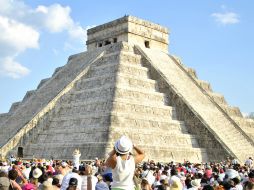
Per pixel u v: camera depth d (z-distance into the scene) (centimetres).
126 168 895
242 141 6003
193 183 1897
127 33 7100
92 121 5378
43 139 5975
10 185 1463
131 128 5228
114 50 6881
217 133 5722
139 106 5616
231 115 6944
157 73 6506
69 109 6094
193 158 5525
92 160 4850
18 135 5897
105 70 6372
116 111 5297
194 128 5900
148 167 2891
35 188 1666
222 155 5491
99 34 7662
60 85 6731
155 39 7531
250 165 4647
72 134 5525
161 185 1744
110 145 4909
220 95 7300
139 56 6788
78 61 7331
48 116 6162
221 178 2303
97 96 5822
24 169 2461
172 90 6238
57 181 1614
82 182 1603
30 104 6812
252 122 7144
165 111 5953
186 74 7244
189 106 6006
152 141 5300
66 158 5241
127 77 6000
